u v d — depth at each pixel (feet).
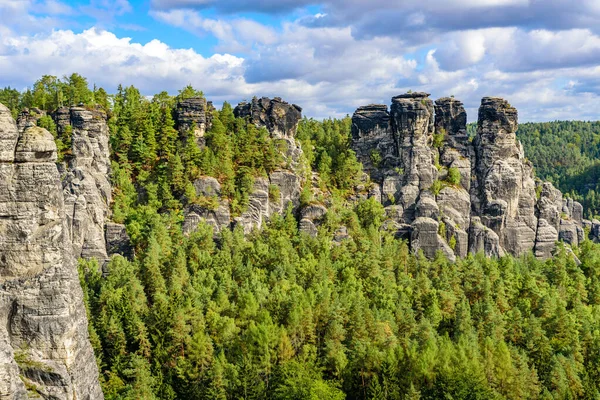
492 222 520.83
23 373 129.18
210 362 253.44
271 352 255.50
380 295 333.21
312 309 289.74
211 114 545.44
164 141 492.95
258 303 305.12
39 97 515.09
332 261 404.57
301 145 565.53
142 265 349.82
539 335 286.25
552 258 495.41
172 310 273.33
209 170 470.80
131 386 229.04
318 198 501.97
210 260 371.15
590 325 312.71
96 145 464.24
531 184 542.57
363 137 562.25
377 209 492.13
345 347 269.44
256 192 477.36
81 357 141.69
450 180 529.86
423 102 536.42
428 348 247.50
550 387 254.06
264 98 554.46
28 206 133.80
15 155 134.21
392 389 236.43
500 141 537.24
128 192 462.19
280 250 390.21
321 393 224.94
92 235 420.77
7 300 132.16
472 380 225.35
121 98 557.74
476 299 361.92
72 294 139.85
